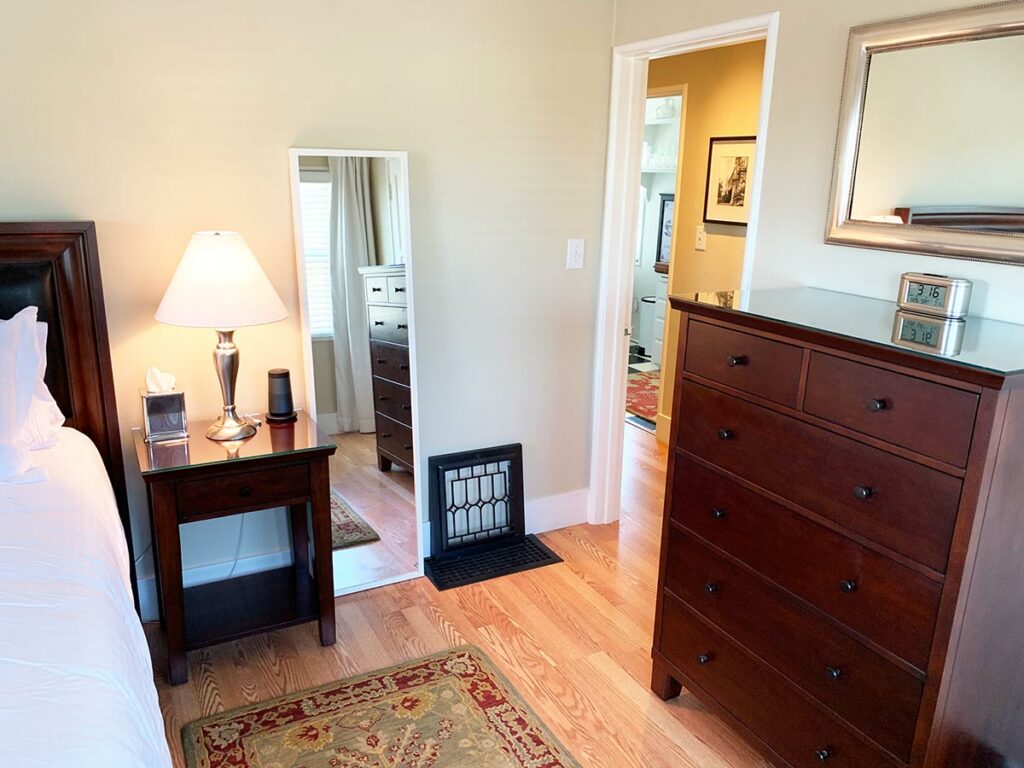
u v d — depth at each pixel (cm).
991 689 150
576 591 279
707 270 405
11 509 168
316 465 228
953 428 129
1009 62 158
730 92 376
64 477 188
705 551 196
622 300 313
